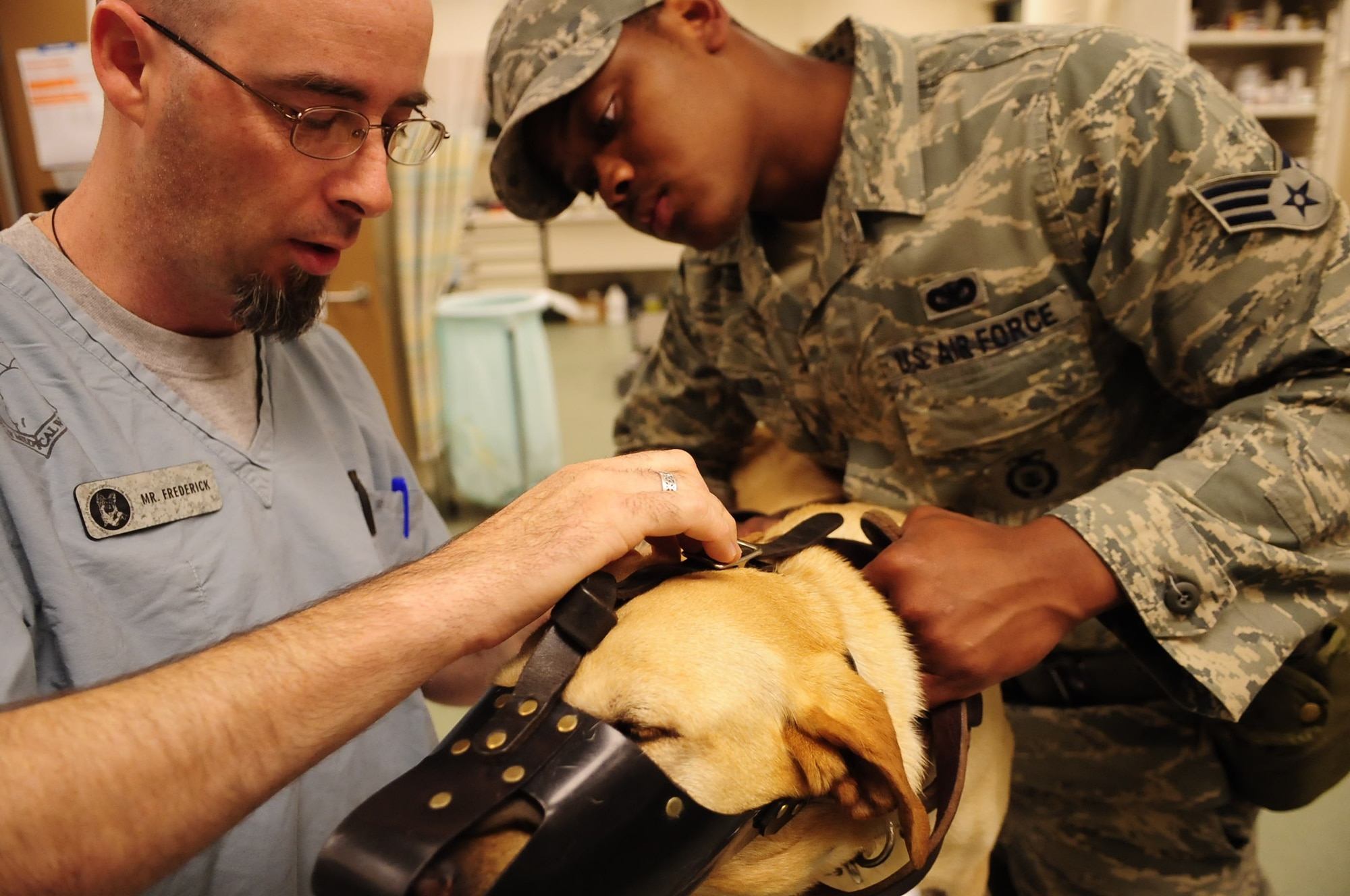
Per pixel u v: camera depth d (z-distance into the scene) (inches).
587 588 28.4
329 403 44.2
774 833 30.9
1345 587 37.9
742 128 46.6
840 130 49.7
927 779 35.4
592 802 23.4
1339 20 111.3
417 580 26.1
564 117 46.5
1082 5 103.3
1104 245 42.5
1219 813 53.2
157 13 29.5
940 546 36.4
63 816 19.9
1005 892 65.0
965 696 35.0
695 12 45.3
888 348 49.2
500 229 261.4
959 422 48.8
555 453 145.6
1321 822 74.8
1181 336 41.9
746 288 54.9
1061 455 50.2
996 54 46.3
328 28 30.1
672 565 34.2
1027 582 35.3
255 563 35.8
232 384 38.1
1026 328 46.3
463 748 24.5
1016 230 45.0
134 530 32.5
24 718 20.8
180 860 22.0
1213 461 38.4
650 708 27.4
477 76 130.4
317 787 36.9
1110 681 51.5
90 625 30.1
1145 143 40.6
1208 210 39.2
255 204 32.5
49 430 31.1
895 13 157.2
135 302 34.9
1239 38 114.3
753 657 29.7
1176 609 36.2
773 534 44.9
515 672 29.1
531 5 46.9
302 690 23.1
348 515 40.8
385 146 35.8
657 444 69.7
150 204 32.4
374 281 129.1
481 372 139.6
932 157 47.0
